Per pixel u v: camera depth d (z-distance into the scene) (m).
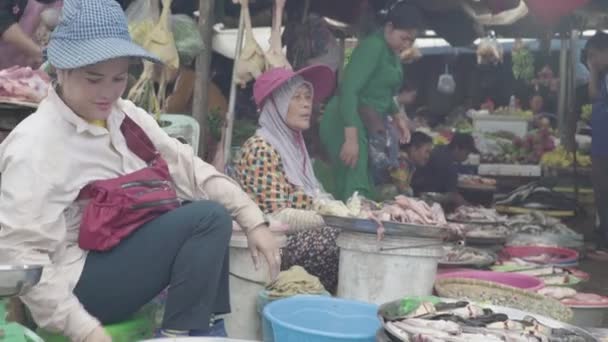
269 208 3.99
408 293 3.39
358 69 5.44
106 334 2.48
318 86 4.40
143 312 2.86
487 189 8.15
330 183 5.70
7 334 2.22
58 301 2.45
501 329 2.64
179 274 2.66
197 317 2.67
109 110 2.65
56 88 2.68
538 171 9.48
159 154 2.89
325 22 6.61
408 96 8.34
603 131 6.98
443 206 7.18
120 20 2.63
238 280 3.50
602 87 7.00
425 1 8.01
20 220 2.46
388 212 3.57
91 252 2.68
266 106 4.14
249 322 3.51
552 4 6.31
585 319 3.65
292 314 3.04
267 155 4.02
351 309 3.09
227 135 5.01
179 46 4.75
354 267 3.45
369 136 5.73
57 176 2.56
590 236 7.16
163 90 4.75
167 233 2.67
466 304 2.92
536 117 11.42
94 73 2.53
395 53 5.70
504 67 12.91
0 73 3.50
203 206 2.70
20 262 2.45
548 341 2.57
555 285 4.14
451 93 12.71
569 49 10.05
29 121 2.60
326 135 5.72
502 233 5.20
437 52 13.04
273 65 4.94
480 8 8.77
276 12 5.00
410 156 7.88
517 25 10.08
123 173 2.77
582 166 9.55
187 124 4.38
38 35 5.05
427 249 3.39
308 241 3.82
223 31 7.25
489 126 11.28
